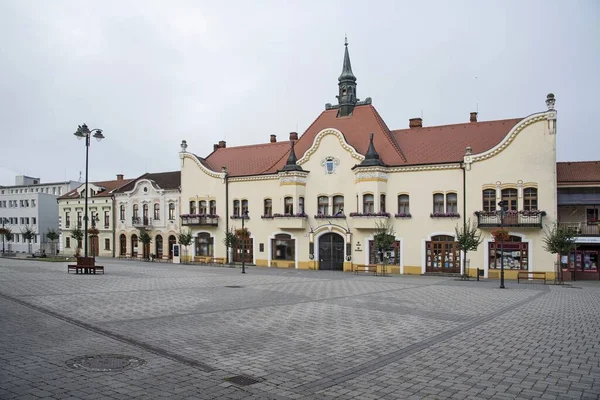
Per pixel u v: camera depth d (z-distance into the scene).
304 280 34.25
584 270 40.09
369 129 48.81
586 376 11.01
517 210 39.41
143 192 62.56
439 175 42.53
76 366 11.00
